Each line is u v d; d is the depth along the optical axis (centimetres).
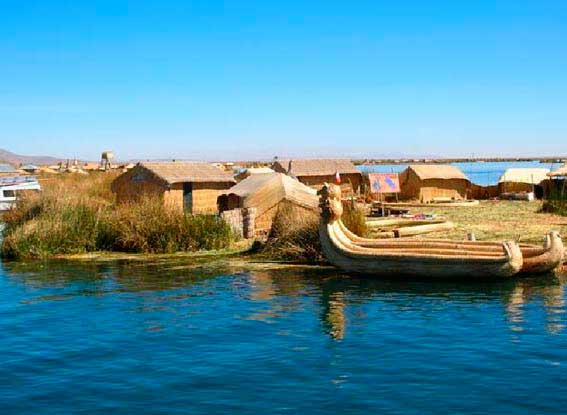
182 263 2102
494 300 1479
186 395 929
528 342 1146
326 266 1997
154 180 3378
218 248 2386
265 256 2198
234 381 980
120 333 1266
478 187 5016
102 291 1677
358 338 1198
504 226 2762
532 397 896
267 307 1465
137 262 2145
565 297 1495
